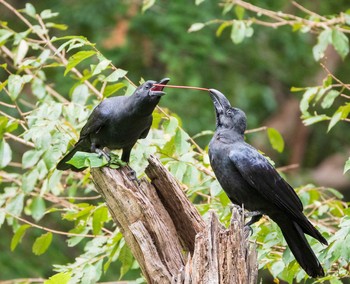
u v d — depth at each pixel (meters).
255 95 21.52
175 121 10.14
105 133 9.01
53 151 9.78
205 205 10.23
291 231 9.34
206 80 20.81
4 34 11.57
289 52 22.06
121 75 9.44
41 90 11.55
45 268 17.70
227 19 20.78
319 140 24.23
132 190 8.49
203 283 7.71
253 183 9.11
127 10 20.89
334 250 8.75
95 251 10.21
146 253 8.14
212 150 9.35
